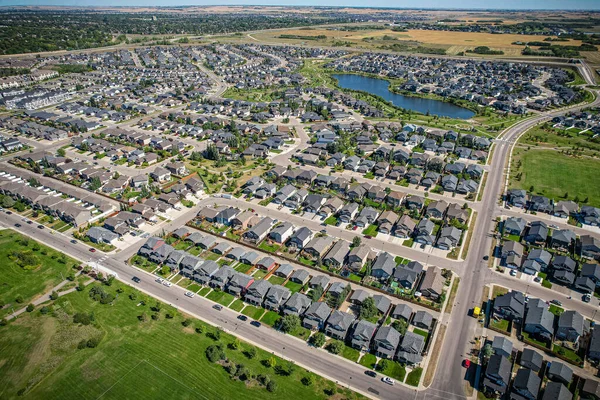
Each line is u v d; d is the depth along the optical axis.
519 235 112.88
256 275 97.25
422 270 98.12
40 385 70.00
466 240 111.06
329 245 107.62
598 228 115.44
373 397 67.56
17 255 103.44
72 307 87.56
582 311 85.75
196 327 81.94
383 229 115.50
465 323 82.88
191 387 69.38
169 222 120.44
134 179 141.38
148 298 90.06
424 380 70.56
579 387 67.94
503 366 69.56
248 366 73.25
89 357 75.31
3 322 82.12
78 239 112.38
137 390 68.94
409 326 82.44
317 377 71.31
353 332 78.25
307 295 90.25
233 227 116.50
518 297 86.12
